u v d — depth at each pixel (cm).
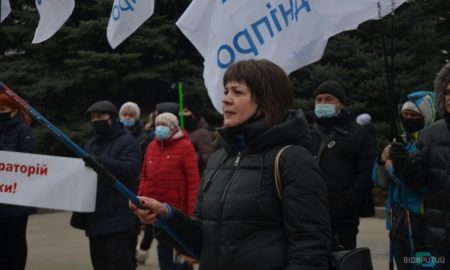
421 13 1698
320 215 304
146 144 879
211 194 326
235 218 313
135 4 576
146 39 1706
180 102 705
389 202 539
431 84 1639
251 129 317
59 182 613
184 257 362
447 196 443
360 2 486
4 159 614
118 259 652
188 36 497
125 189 335
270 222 311
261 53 479
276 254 306
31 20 1794
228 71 332
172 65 1748
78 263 958
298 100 1603
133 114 889
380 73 1639
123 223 653
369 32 1700
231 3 481
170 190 704
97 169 334
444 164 445
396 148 470
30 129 709
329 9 486
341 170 599
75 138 1781
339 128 608
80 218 675
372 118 1694
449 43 1700
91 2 1781
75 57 1805
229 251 312
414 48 1672
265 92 323
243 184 316
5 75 1805
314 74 1623
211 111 1748
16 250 697
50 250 1062
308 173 307
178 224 336
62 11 613
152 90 1884
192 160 705
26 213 691
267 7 480
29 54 1908
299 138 321
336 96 608
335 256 313
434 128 458
